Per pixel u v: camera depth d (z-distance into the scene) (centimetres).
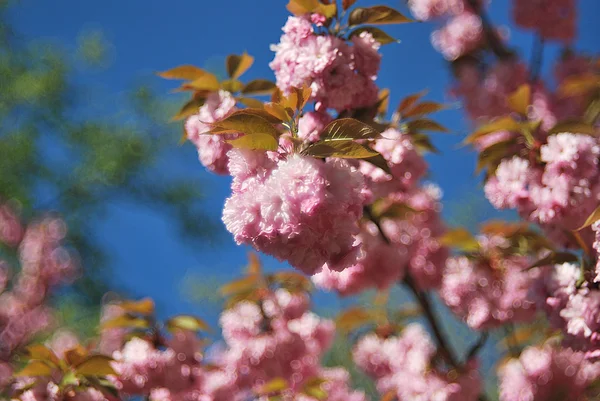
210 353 118
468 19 156
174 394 109
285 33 99
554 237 105
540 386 116
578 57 144
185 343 109
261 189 85
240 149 87
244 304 121
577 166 101
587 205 101
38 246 275
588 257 101
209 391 112
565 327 100
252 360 117
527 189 105
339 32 100
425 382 120
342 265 86
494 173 108
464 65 155
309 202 84
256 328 120
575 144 101
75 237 394
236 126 88
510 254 124
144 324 111
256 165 87
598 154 102
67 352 102
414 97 106
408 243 125
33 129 412
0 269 286
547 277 101
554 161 101
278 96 94
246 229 86
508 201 104
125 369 107
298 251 85
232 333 119
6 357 236
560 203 101
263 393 119
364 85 98
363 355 129
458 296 123
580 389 116
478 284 123
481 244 125
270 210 84
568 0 144
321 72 97
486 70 153
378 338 129
